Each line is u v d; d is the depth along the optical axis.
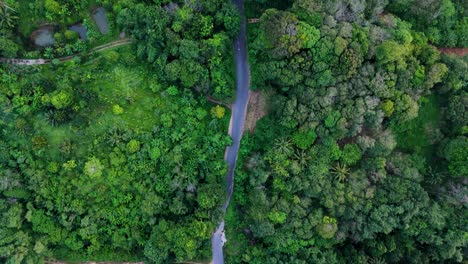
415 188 74.75
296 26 69.31
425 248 78.62
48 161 77.31
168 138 78.50
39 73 77.69
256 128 78.50
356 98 72.81
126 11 76.31
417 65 73.62
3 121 76.00
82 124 77.12
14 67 77.25
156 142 77.50
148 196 76.81
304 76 72.56
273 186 76.25
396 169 76.31
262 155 77.94
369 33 71.88
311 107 73.06
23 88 75.75
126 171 77.25
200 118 79.00
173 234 75.38
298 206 75.62
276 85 76.44
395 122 76.88
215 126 78.88
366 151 77.00
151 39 75.94
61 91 74.81
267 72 72.94
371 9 76.06
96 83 79.00
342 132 74.19
